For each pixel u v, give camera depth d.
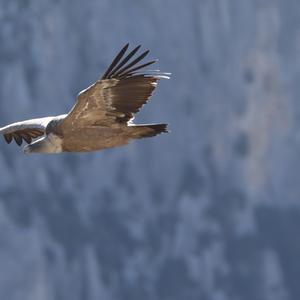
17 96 53.94
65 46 54.72
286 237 55.44
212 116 55.78
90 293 52.72
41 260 51.72
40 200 53.16
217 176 55.84
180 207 54.94
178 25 55.69
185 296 53.94
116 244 53.72
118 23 55.12
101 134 9.33
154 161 54.97
